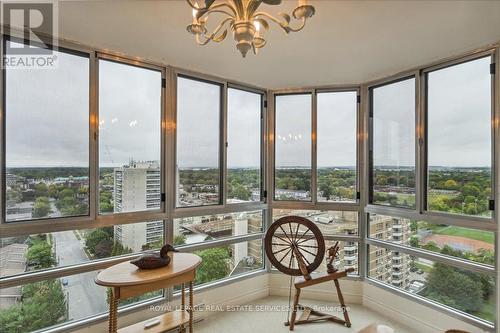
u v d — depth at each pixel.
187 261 2.12
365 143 3.22
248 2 1.24
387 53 2.38
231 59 2.55
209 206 3.03
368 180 3.21
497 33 2.01
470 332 2.12
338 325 2.66
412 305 2.67
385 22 1.86
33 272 2.06
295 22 1.86
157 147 2.70
